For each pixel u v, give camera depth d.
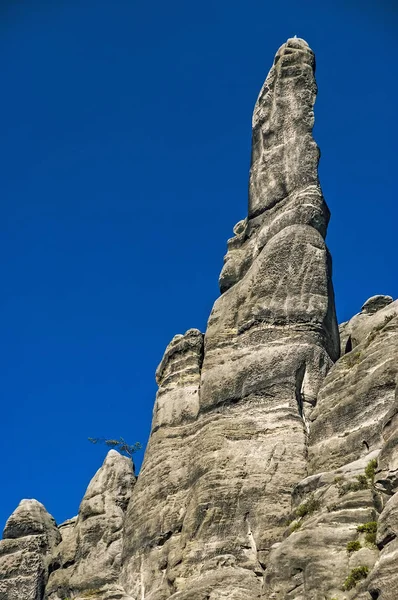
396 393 53.22
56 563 69.31
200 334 67.81
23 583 69.12
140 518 61.81
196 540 56.47
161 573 58.59
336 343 63.53
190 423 63.78
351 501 50.91
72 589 66.38
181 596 53.72
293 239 65.06
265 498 56.44
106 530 67.88
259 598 52.28
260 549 54.78
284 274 64.25
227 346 63.97
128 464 72.00
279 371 60.88
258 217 69.06
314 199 66.69
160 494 61.59
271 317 63.12
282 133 70.00
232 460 58.31
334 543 49.62
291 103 70.56
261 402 60.34
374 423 54.88
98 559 66.56
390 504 48.06
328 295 63.81
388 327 58.69
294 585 49.69
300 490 54.44
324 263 64.50
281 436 58.41
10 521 72.38
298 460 57.38
